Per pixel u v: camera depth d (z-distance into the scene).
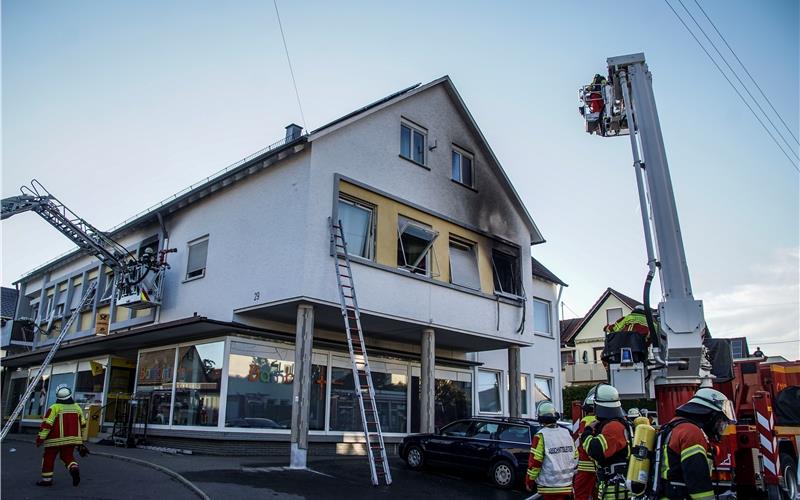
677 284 7.42
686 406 5.00
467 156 18.92
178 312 16.98
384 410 17.59
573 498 7.46
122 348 18.77
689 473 4.54
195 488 9.74
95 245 19.03
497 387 21.92
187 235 17.47
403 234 16.16
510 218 19.47
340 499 9.78
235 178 15.84
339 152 14.76
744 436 10.76
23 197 17.62
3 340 25.22
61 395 10.30
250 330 14.88
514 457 12.12
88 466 12.29
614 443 5.99
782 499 10.59
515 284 19.11
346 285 13.80
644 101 8.61
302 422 12.77
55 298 24.39
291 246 13.87
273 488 10.16
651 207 7.91
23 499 8.91
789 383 11.27
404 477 12.61
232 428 14.30
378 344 17.80
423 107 17.52
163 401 16.17
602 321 40.88
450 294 16.75
